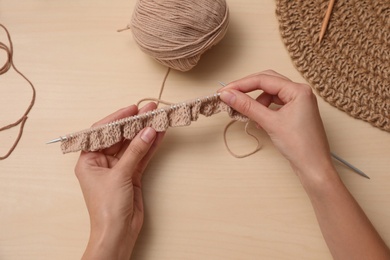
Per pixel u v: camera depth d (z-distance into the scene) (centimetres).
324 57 77
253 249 73
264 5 82
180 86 79
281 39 80
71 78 80
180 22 68
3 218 75
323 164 65
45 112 79
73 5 83
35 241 74
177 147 77
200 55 74
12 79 81
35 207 75
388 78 75
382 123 75
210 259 73
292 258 72
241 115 71
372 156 75
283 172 75
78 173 71
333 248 66
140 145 67
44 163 77
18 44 82
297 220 73
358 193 74
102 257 66
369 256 62
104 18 82
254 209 74
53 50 81
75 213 75
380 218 73
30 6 83
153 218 74
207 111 71
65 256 73
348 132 76
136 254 73
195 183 75
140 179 75
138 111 74
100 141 69
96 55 81
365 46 76
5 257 74
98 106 79
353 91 76
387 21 76
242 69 80
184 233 74
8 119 79
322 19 78
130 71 80
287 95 68
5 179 77
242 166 76
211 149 77
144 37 70
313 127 66
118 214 67
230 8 82
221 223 74
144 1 70
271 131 68
